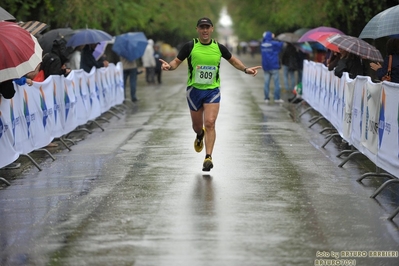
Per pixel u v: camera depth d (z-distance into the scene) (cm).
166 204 2223
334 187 2477
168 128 4178
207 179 2603
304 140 3634
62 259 1703
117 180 2638
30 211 2205
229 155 3134
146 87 8394
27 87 2969
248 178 2622
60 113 3550
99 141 3731
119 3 7412
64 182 2642
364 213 2111
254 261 1652
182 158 3073
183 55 2662
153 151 3294
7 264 1684
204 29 2638
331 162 2980
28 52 2520
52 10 5403
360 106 2833
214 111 2692
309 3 6369
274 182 2552
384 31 2923
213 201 2252
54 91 3434
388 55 2984
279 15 8569
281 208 2162
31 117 3023
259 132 3931
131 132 4069
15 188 2562
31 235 1928
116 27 7319
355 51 3466
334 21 6138
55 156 3259
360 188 2466
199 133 2834
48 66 3625
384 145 2400
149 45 9000
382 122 2431
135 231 1925
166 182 2566
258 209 2148
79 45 4591
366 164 2938
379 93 2477
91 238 1873
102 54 5541
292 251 1730
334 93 3691
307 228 1939
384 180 2608
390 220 2028
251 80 9662
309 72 5088
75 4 5947
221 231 1908
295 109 5288
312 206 2192
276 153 3200
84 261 1681
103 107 4812
